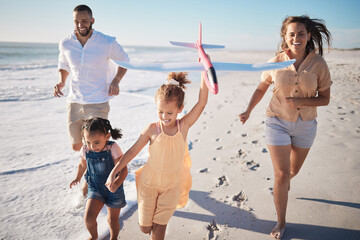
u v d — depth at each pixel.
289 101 2.37
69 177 3.57
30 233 2.46
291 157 2.76
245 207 2.83
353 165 3.53
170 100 1.88
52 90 9.72
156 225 2.05
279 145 2.43
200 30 2.19
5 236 2.41
